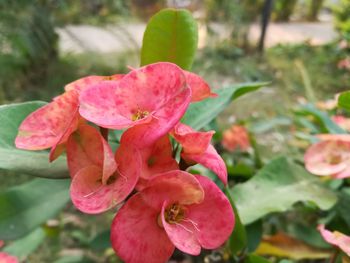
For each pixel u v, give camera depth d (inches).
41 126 3.5
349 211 5.8
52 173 3.7
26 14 20.7
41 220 4.1
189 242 3.1
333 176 4.9
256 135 16.4
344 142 5.1
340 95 4.7
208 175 6.1
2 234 4.0
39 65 22.8
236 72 30.5
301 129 9.6
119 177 3.2
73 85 3.6
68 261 7.2
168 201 3.2
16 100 20.6
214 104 4.9
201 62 31.9
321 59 31.5
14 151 3.8
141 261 3.1
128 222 3.1
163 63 3.3
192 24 4.3
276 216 8.4
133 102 3.3
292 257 6.2
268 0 36.8
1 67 20.2
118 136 4.5
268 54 36.6
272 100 24.1
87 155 3.3
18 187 4.3
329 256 6.2
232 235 4.7
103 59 27.9
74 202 3.1
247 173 6.4
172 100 3.2
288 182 5.7
